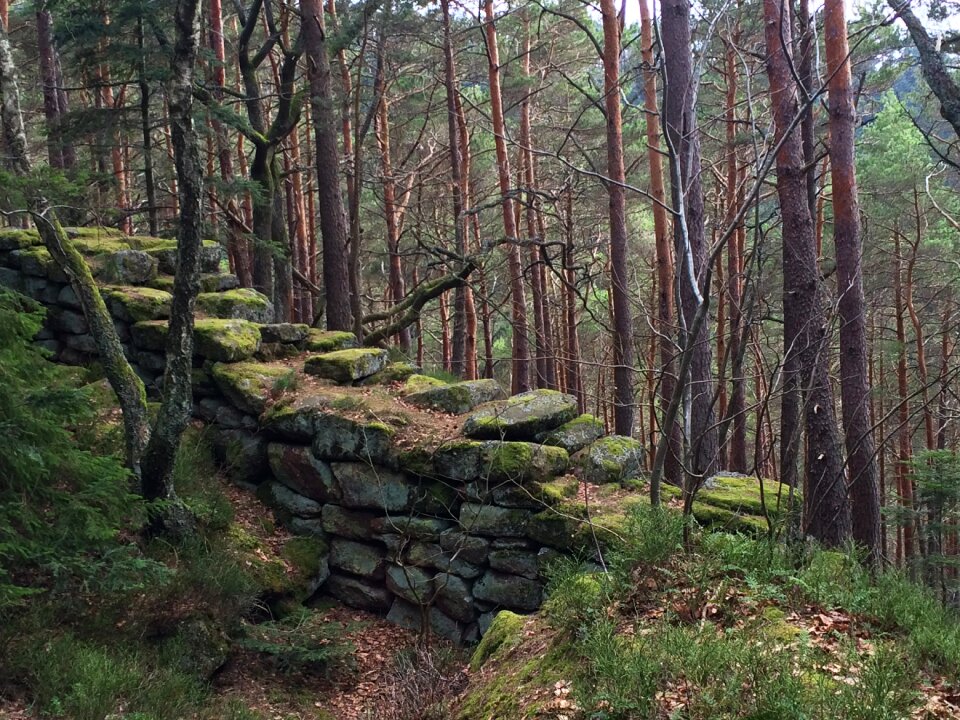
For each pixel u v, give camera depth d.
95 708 5.39
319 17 13.80
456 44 19.16
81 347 10.62
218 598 7.42
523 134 20.00
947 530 12.72
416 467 8.95
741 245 16.98
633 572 5.18
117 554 6.27
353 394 10.02
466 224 18.38
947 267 20.72
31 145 18.27
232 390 10.00
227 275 12.56
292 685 7.33
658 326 13.00
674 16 10.70
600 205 22.55
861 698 3.52
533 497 8.12
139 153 18.17
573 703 4.21
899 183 20.03
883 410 20.27
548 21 20.77
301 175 22.09
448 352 24.22
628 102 5.53
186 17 7.04
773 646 4.16
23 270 10.88
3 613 5.92
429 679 6.30
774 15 9.74
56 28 12.50
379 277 26.33
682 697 3.87
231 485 9.77
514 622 5.87
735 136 16.77
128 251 11.48
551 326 23.02
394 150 24.66
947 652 4.07
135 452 7.85
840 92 10.34
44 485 6.14
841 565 5.41
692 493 5.61
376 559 9.15
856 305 10.31
